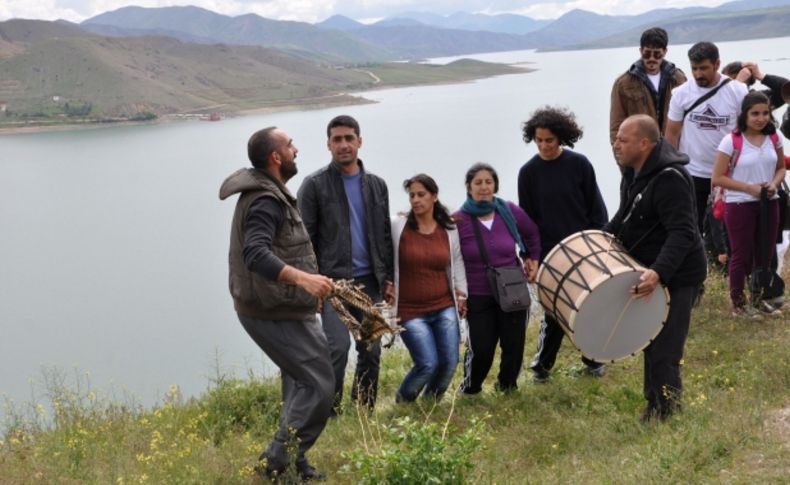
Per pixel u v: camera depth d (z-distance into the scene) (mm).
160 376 38250
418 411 7348
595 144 114062
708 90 9094
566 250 6484
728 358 7699
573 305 6227
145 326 61469
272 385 8266
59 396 8367
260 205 5348
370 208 7176
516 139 168625
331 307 7094
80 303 76812
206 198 159375
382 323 5648
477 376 7578
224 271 90438
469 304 7414
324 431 6922
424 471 5039
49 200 172875
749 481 4824
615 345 6234
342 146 7031
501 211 7391
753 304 8664
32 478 6051
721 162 8422
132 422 7668
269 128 5547
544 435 6355
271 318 5492
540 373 8016
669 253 5926
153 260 101625
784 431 5496
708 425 5707
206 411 7766
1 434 7566
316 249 7172
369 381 7465
